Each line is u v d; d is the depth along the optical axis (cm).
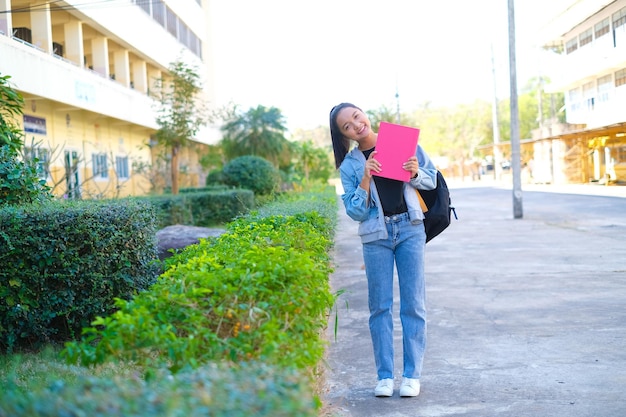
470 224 1759
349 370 529
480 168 6619
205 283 345
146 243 682
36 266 579
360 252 1276
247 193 2025
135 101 2780
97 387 220
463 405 437
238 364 289
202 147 4191
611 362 514
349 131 472
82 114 2492
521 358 535
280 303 334
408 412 429
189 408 198
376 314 469
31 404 201
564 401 436
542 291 807
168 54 3469
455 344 587
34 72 1822
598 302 731
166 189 2730
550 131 4097
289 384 229
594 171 3906
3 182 671
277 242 513
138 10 2945
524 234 1460
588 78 3741
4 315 575
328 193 2005
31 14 2048
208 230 1088
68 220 586
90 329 310
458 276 943
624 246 1181
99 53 2591
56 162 2202
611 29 3378
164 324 314
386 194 462
